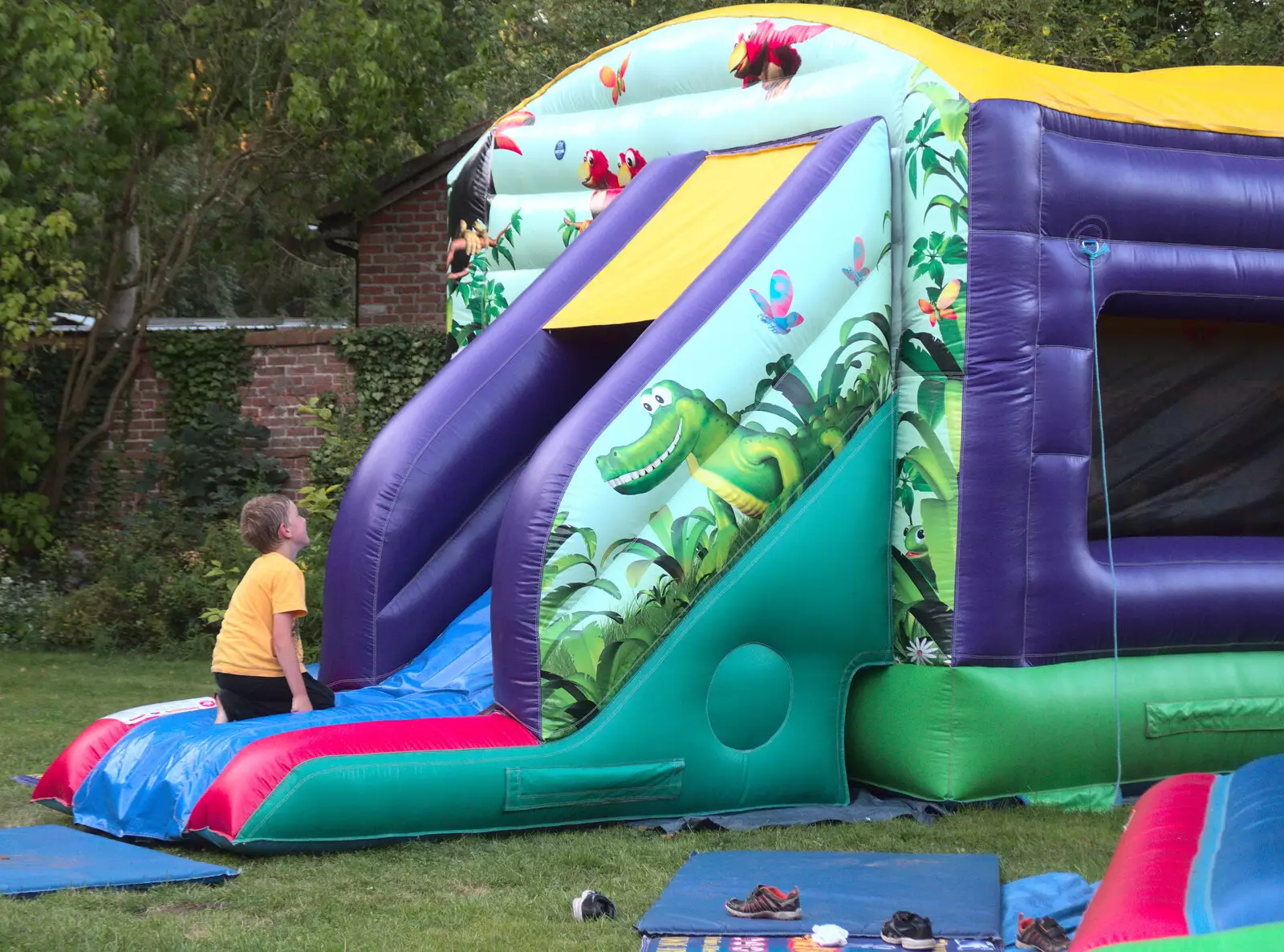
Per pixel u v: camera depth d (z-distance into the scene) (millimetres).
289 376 13914
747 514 6125
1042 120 6320
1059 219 6340
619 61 8562
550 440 6031
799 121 7254
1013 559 6266
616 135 8477
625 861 5238
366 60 13703
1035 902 4527
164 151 14773
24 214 12047
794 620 6207
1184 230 6598
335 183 14781
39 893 4617
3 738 7828
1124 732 6461
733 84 7820
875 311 6512
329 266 29641
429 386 7230
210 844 5398
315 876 4984
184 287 29391
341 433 13227
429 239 15422
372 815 5340
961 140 6312
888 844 5609
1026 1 14766
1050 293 6297
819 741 6289
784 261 6355
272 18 14031
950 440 6305
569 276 7527
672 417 6055
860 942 4090
